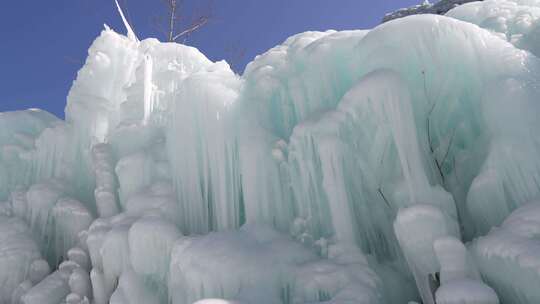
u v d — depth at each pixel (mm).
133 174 8781
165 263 7113
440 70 7133
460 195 7027
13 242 8945
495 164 5969
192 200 7883
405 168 6270
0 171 10750
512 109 6148
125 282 6898
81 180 10938
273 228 7059
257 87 8469
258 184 7434
